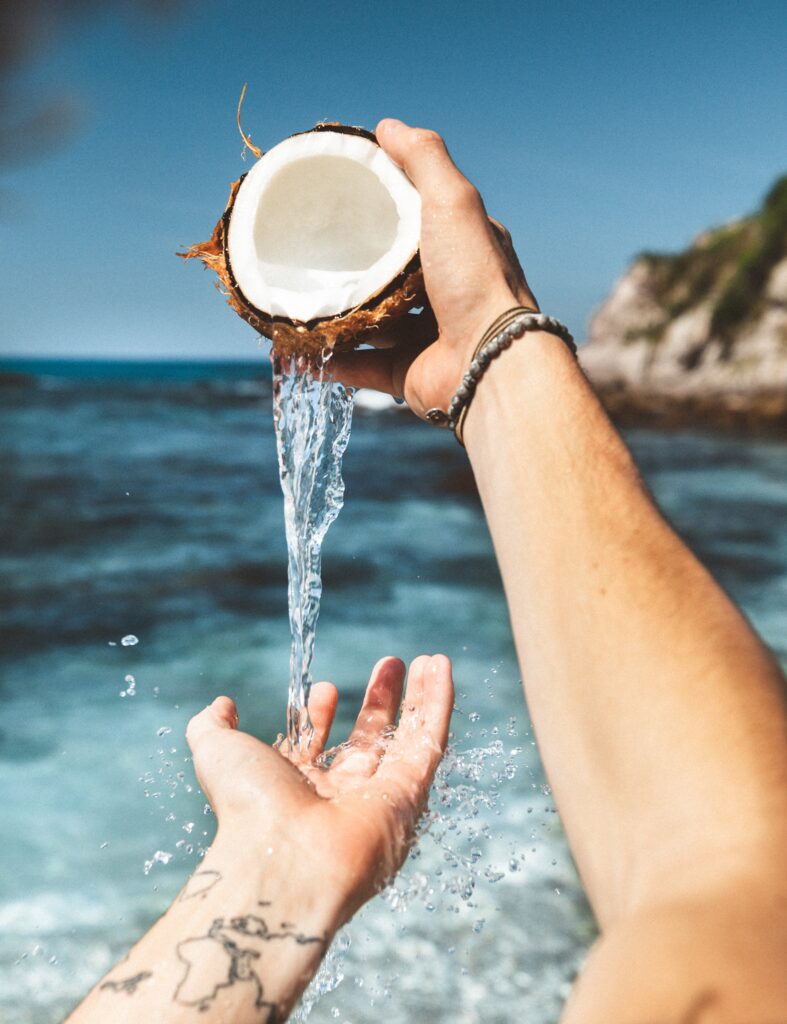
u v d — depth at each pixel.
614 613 0.81
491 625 7.78
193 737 1.34
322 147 1.48
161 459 20.00
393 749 1.40
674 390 40.22
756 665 0.74
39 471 17.58
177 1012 0.98
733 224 45.22
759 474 21.41
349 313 1.43
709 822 0.64
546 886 3.58
